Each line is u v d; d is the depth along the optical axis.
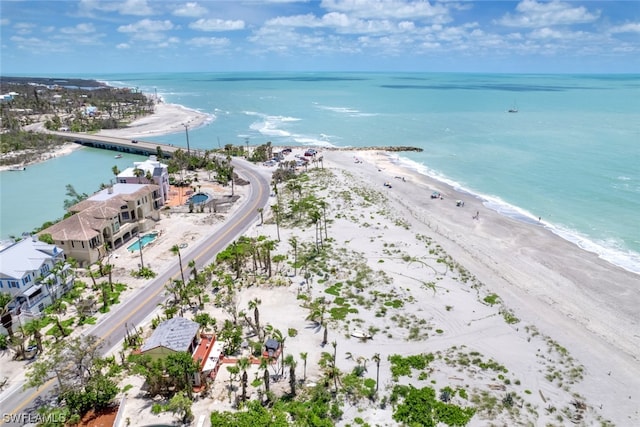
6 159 160.50
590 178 134.00
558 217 105.00
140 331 59.56
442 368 51.97
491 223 101.88
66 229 78.75
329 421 43.19
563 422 44.09
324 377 50.25
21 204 118.31
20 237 91.38
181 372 46.78
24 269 62.84
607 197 117.31
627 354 56.38
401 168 152.88
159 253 84.50
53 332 58.16
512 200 117.62
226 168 138.00
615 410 46.19
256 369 52.09
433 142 196.38
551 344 57.16
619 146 175.62
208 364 51.41
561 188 125.88
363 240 89.00
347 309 64.44
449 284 71.81
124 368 52.66
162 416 44.66
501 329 60.16
